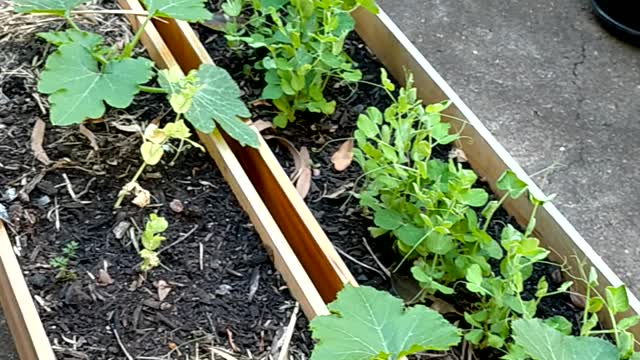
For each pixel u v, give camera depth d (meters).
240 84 1.64
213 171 1.44
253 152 1.45
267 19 1.73
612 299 1.20
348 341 1.07
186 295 1.26
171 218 1.36
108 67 1.41
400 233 1.32
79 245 1.31
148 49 1.61
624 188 1.93
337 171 1.54
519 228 1.50
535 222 1.43
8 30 1.63
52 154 1.43
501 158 1.50
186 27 1.61
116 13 1.61
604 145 2.01
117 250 1.31
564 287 1.28
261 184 1.46
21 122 1.48
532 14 2.30
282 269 1.29
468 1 2.32
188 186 1.42
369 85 1.69
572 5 2.34
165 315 1.23
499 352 1.30
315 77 1.55
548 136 2.01
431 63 2.15
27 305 1.20
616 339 1.22
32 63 1.58
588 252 1.39
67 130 1.47
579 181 1.93
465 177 1.27
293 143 1.57
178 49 1.66
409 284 1.38
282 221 1.42
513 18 2.28
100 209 1.36
